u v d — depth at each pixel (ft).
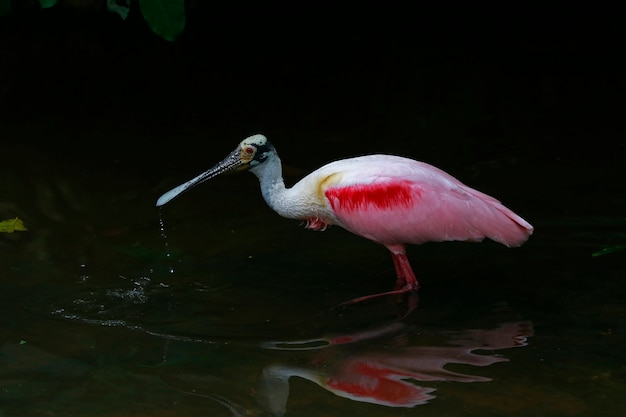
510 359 32.07
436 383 30.63
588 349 32.58
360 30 68.39
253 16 70.28
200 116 55.16
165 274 38.63
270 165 38.14
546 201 44.09
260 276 38.55
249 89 58.90
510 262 39.47
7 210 44.16
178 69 61.82
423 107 55.77
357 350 32.91
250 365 31.99
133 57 63.41
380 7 71.72
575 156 48.93
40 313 35.53
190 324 34.83
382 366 31.81
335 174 37.22
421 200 35.88
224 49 65.05
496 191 45.24
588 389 30.01
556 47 64.18
